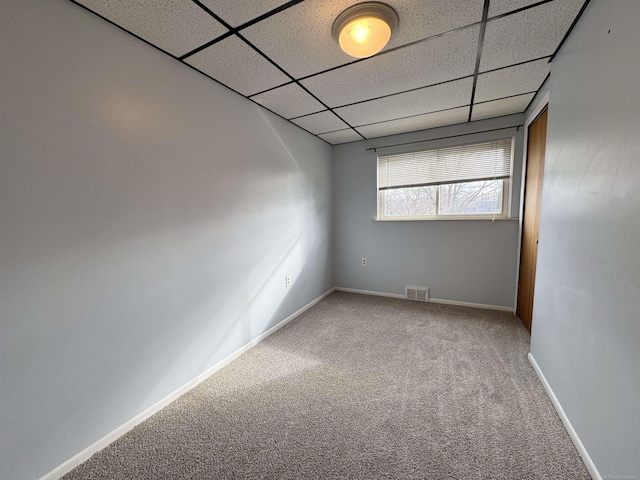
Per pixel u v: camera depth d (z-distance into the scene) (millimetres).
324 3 1280
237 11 1313
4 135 1053
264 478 1211
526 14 1373
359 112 2668
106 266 1383
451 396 1713
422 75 1975
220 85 2047
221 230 2076
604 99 1168
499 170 2996
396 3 1292
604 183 1153
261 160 2506
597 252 1193
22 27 1086
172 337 1728
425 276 3488
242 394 1788
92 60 1305
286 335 2635
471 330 2623
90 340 1329
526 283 2672
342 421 1536
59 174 1205
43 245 1163
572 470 1208
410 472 1218
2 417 1070
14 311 1090
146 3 1236
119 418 1452
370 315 3086
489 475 1193
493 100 2449
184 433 1473
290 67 1834
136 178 1508
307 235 3320
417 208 3482
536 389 1756
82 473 1248
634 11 975
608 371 1093
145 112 1545
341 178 3877
